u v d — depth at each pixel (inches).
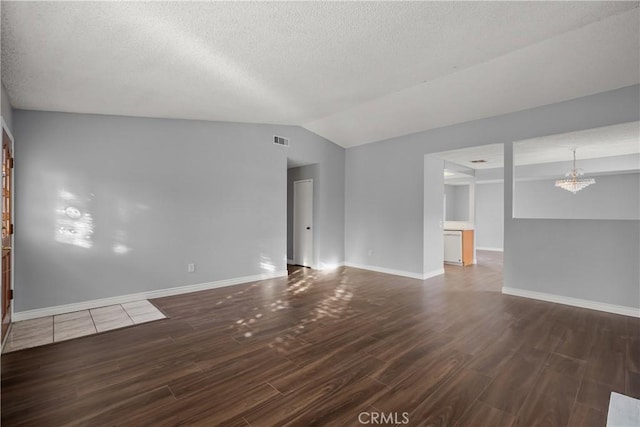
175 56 102.0
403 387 84.5
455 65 128.5
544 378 88.9
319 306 155.4
